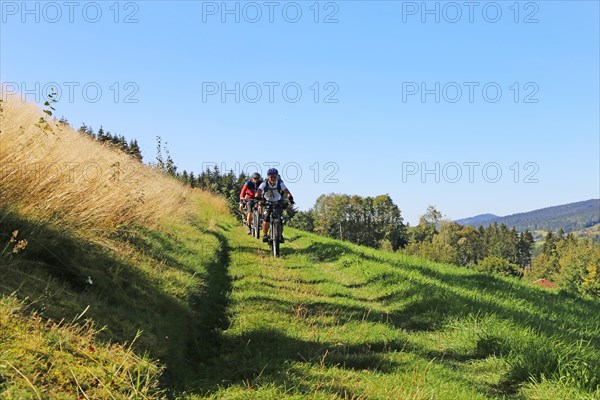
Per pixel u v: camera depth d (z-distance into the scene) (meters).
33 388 2.87
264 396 3.96
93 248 6.07
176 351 4.78
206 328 5.95
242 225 22.66
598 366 4.91
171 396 3.84
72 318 4.05
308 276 9.46
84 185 6.90
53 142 7.20
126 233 7.92
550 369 4.90
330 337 5.71
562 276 102.19
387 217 138.75
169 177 22.08
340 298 7.84
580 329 7.16
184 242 10.49
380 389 4.25
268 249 13.15
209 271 9.00
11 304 3.59
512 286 10.91
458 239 179.12
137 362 3.90
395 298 8.05
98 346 3.81
